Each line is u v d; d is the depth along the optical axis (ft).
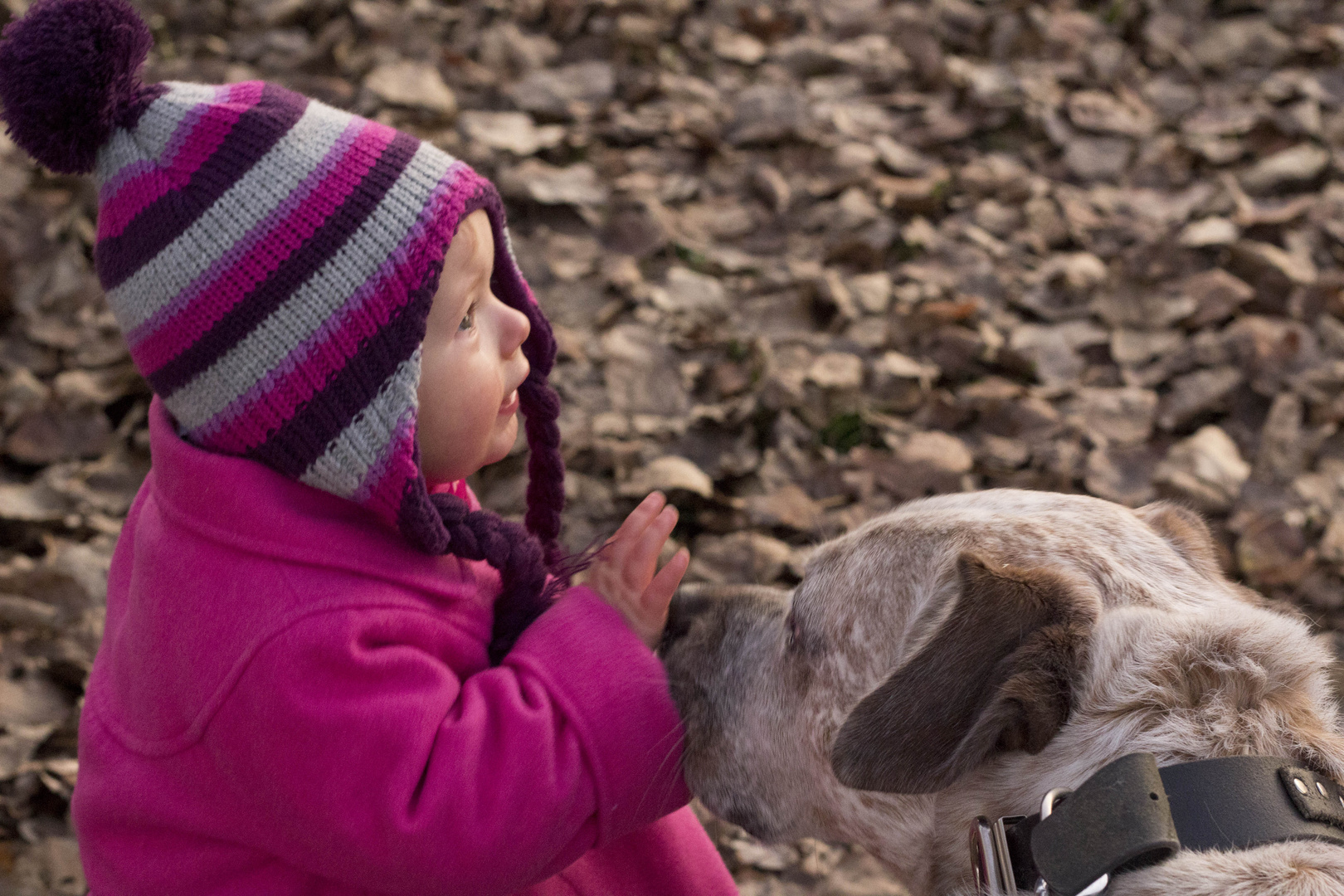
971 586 5.32
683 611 7.07
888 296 14.23
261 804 5.56
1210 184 16.26
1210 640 5.46
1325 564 11.16
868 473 12.05
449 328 5.74
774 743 6.52
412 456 5.51
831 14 19.77
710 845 7.38
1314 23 19.26
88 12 5.26
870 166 16.38
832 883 9.04
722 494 11.99
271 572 5.52
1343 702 5.82
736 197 16.06
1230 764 4.98
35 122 5.31
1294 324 13.79
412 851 5.43
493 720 5.73
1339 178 16.40
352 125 5.66
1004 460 12.28
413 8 18.97
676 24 19.35
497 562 5.96
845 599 6.31
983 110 17.71
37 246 14.16
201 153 5.42
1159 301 14.07
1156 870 4.88
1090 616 5.44
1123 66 18.45
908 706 5.19
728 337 13.74
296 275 5.38
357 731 5.39
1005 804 5.51
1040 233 15.52
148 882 5.82
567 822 5.76
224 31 18.76
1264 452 12.27
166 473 5.76
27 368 13.24
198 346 5.47
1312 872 4.76
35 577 10.70
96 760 6.00
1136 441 12.61
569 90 17.70
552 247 14.79
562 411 12.70
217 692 5.45
